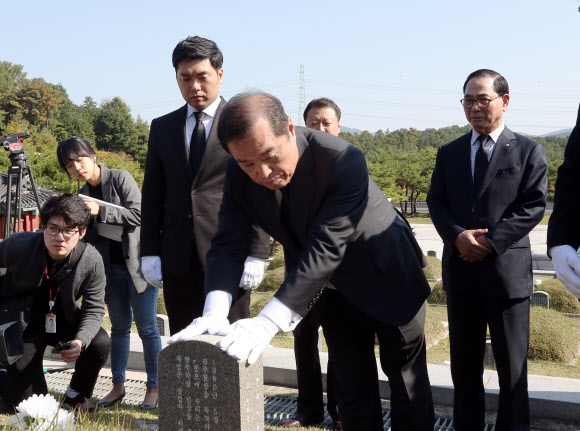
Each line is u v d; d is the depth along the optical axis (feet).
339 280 8.89
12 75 298.15
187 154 11.82
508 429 11.78
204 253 11.70
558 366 21.17
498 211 11.84
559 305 32.76
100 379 18.34
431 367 17.13
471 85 12.00
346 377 9.68
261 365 7.97
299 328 13.46
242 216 8.97
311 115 14.24
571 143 7.69
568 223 7.73
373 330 9.48
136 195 14.80
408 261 9.21
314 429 13.51
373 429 9.71
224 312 8.22
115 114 261.85
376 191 9.14
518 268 11.71
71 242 12.51
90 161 14.80
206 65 11.60
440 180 12.69
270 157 7.20
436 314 29.86
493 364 20.25
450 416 14.84
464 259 11.76
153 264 12.23
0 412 12.82
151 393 14.69
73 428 8.95
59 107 285.84
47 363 20.53
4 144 25.88
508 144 12.01
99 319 13.42
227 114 7.02
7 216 25.91
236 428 7.40
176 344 7.62
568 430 13.82
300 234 8.46
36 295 13.12
